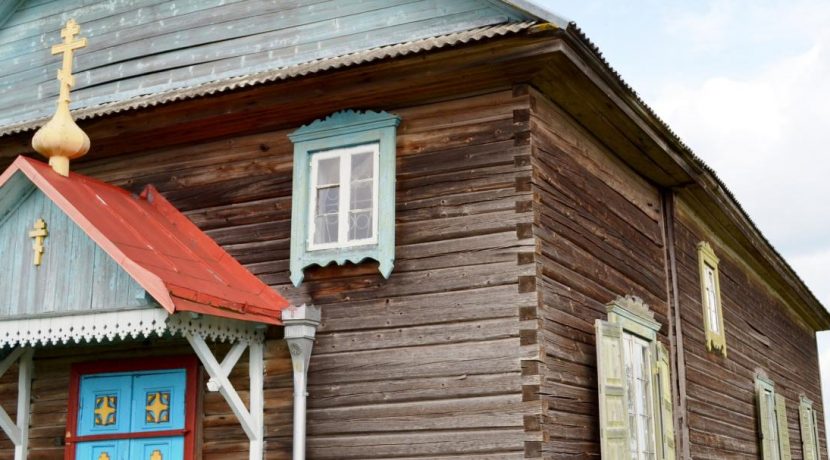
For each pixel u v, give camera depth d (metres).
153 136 10.19
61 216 8.36
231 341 8.73
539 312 8.36
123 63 11.39
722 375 13.76
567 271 9.05
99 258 8.09
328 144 9.47
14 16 12.39
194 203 10.09
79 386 9.76
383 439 8.62
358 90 9.10
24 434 9.87
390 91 9.09
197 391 9.33
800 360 20.42
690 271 12.94
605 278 9.95
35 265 8.33
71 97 11.59
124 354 9.71
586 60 8.62
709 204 13.24
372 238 9.10
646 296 11.17
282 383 9.09
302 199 9.44
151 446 9.31
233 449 9.19
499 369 8.34
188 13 11.13
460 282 8.67
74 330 8.04
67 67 9.12
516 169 8.70
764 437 15.12
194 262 8.88
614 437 8.77
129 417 9.47
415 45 8.46
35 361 10.17
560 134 9.41
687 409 11.76
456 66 8.62
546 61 8.47
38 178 8.36
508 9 9.13
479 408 8.33
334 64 8.67
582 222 9.61
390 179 9.09
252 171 9.91
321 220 9.40
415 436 8.52
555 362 8.51
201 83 10.80
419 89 9.02
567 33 8.17
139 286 7.85
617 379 9.07
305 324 8.79
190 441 9.18
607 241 10.20
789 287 18.89
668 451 10.38
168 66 11.09
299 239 9.35
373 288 9.01
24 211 8.53
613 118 9.75
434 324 8.69
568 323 8.88
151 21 11.36
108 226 8.27
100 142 10.34
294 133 9.63
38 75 11.98
